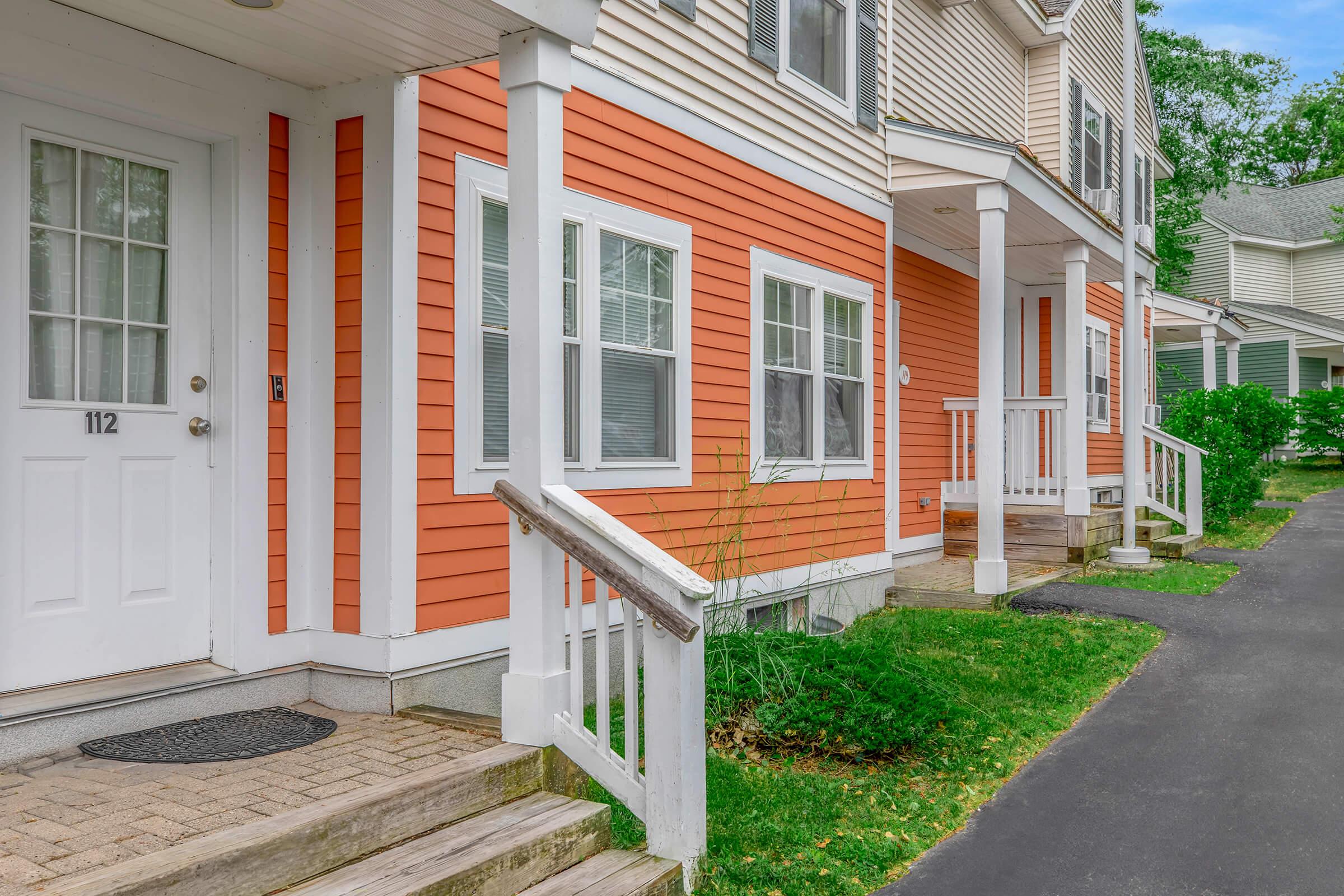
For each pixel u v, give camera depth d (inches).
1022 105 522.6
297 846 118.7
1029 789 195.8
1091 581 392.5
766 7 299.0
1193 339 837.2
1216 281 1096.2
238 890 111.9
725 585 257.4
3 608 150.1
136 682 163.3
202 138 175.5
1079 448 422.9
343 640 184.1
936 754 208.8
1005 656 286.7
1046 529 428.1
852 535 346.6
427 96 189.9
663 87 258.7
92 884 100.5
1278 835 174.4
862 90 350.3
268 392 182.5
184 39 163.6
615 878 139.6
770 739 208.1
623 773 153.9
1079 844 171.6
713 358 277.3
